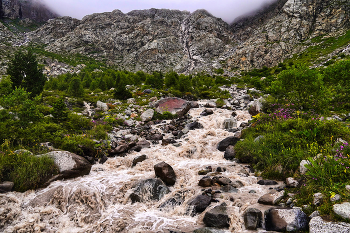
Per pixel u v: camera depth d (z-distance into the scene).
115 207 6.48
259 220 4.79
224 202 5.82
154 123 16.05
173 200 6.51
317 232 3.89
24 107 10.23
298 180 6.11
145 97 23.69
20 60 18.69
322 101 11.41
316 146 7.00
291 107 12.11
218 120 15.56
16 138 9.02
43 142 9.73
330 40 84.56
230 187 6.59
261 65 98.94
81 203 6.59
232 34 186.88
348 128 7.80
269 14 180.50
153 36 175.25
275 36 106.69
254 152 8.67
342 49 64.38
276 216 4.62
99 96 23.66
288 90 12.70
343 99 12.55
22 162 7.38
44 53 131.25
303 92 11.99
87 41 172.00
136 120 16.25
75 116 13.08
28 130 9.43
